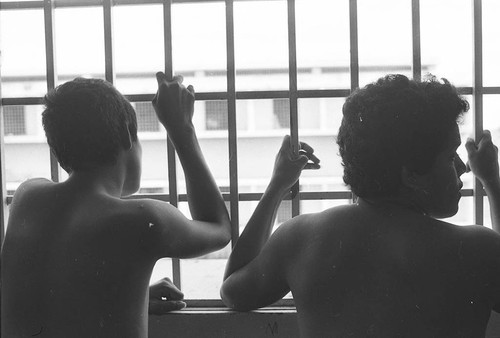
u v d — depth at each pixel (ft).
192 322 4.00
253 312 4.01
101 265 3.13
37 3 4.11
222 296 3.57
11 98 4.15
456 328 2.82
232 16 3.97
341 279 2.90
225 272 3.73
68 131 3.24
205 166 3.87
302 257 3.10
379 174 2.93
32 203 3.33
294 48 3.96
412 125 2.86
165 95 3.85
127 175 3.53
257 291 3.35
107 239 3.16
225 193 4.21
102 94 3.30
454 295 2.81
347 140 3.02
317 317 2.96
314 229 3.12
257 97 4.09
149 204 3.30
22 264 3.20
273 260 3.26
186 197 4.26
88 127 3.24
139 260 3.23
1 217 4.09
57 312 3.10
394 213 2.97
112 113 3.30
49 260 3.14
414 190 3.01
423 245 2.86
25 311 3.14
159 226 3.26
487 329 3.95
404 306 2.79
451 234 2.90
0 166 4.09
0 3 4.15
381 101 2.91
